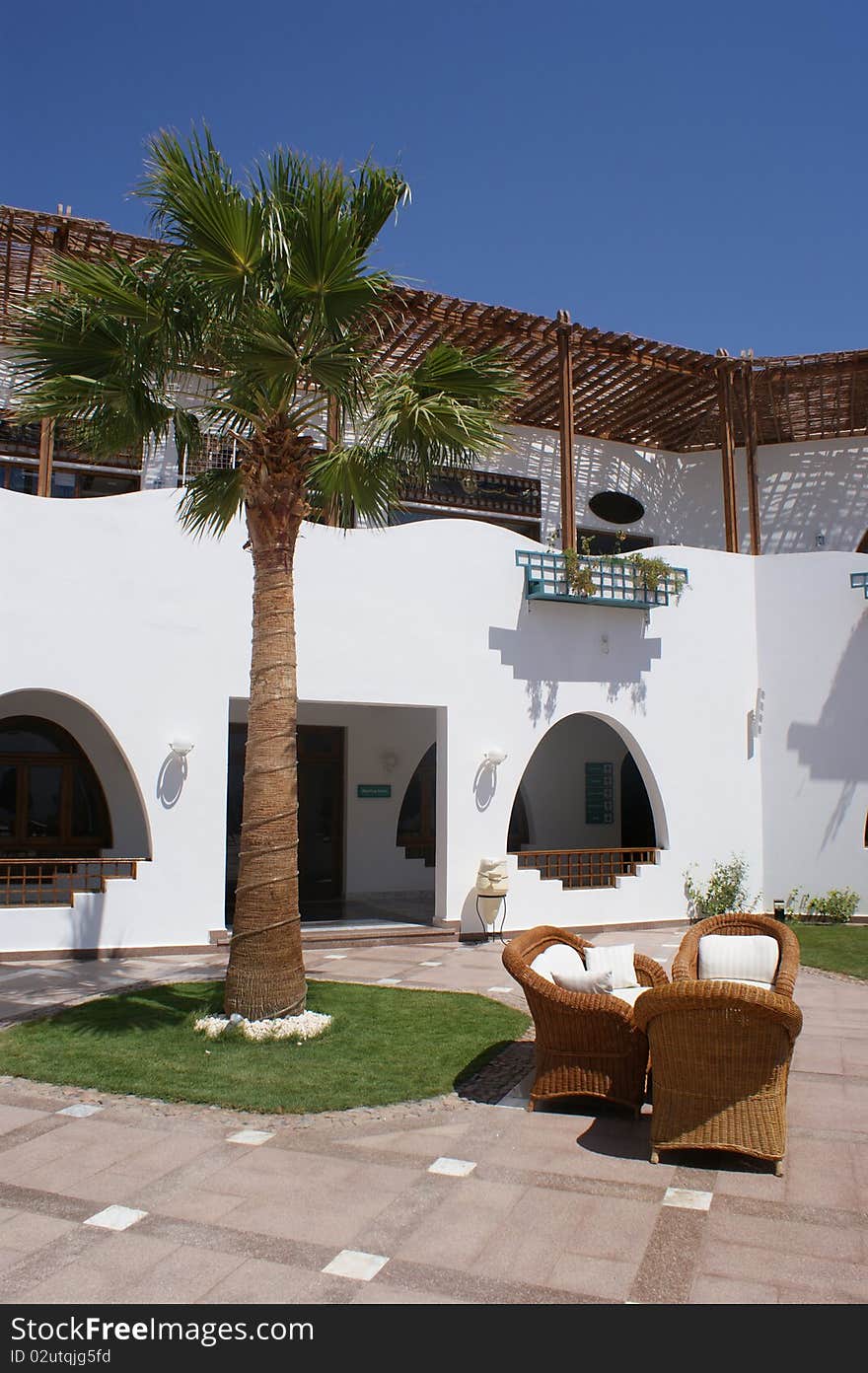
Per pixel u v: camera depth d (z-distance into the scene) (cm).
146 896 1205
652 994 554
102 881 1188
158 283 826
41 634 1169
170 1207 496
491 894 1335
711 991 535
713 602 1582
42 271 827
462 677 1383
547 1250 452
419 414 831
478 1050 781
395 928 1350
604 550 1859
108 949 1181
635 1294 412
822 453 1908
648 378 1641
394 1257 444
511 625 1425
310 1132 606
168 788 1226
